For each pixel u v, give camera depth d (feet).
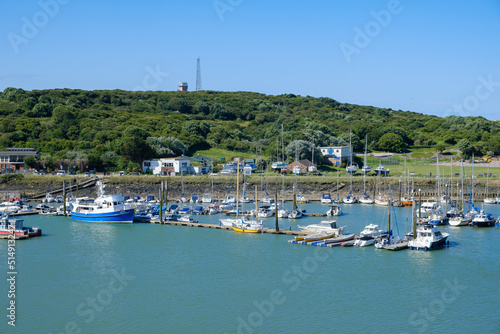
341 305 231.50
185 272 276.41
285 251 318.04
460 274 272.51
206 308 228.02
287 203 543.80
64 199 458.50
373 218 439.63
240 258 302.86
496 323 214.28
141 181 615.57
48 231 383.65
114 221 418.51
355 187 604.49
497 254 311.06
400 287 253.44
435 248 324.60
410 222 419.95
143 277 268.41
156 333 204.33
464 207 515.50
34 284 257.96
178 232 379.14
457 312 224.53
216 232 378.53
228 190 598.34
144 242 344.90
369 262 293.64
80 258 303.89
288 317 219.00
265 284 257.75
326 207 515.91
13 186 609.01
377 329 208.33
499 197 554.46
